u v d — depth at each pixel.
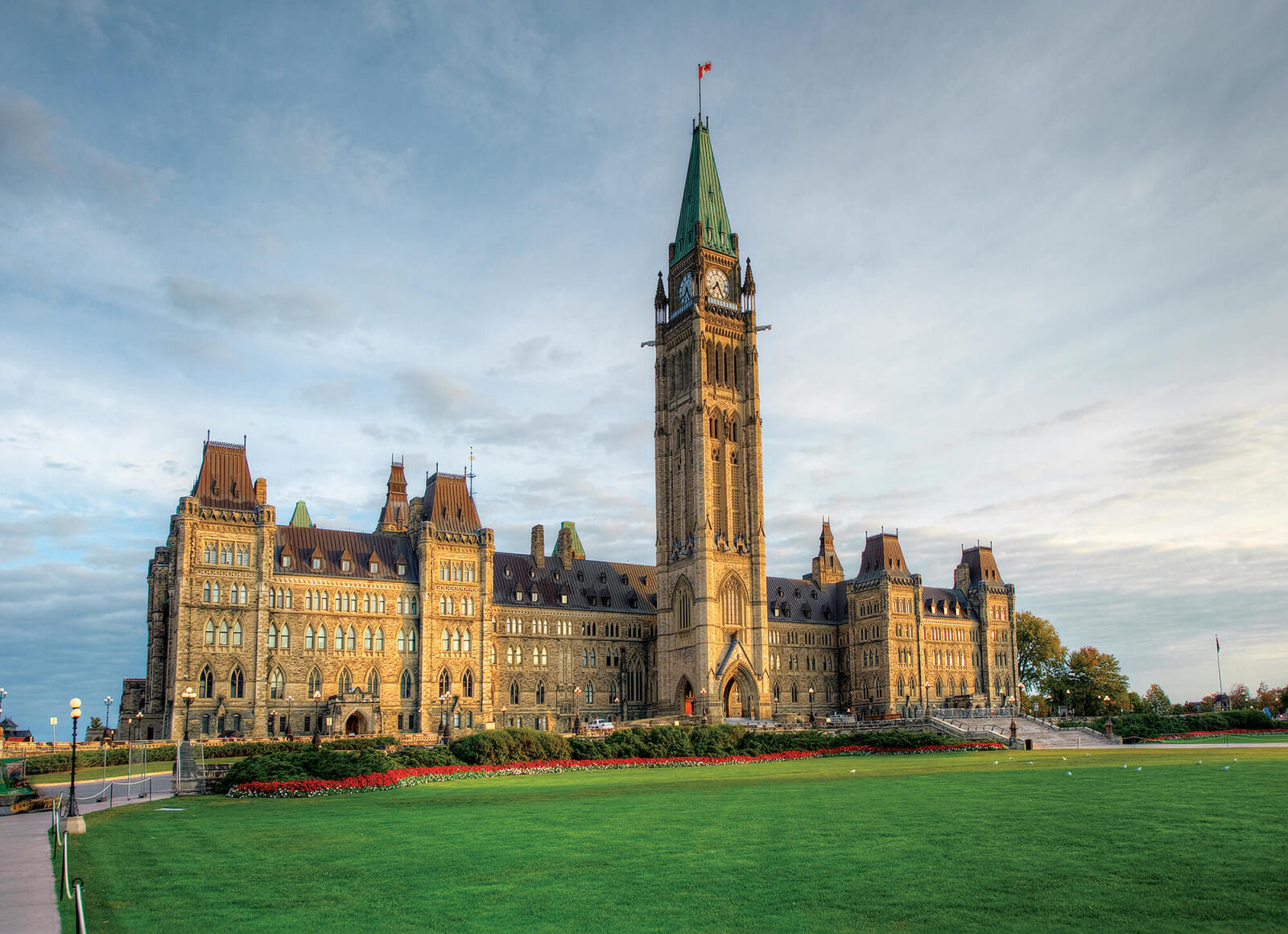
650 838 38.56
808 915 25.80
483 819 46.12
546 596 166.12
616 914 26.42
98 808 55.56
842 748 101.44
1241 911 25.30
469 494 152.12
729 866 32.38
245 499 130.62
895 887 28.64
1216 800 47.31
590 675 166.25
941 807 47.28
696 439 164.75
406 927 25.70
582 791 60.00
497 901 28.20
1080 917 25.03
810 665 193.12
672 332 176.38
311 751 68.19
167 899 29.22
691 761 90.81
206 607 123.50
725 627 160.00
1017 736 126.38
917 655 187.50
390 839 39.94
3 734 98.06
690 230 176.50
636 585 181.38
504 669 157.12
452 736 118.44
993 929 24.22
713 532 161.38
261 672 125.06
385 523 174.00
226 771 66.94
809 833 39.25
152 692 128.12
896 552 197.00
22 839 42.91
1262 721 137.12
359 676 134.62
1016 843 35.47
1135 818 41.31
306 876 32.28
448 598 143.88
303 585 132.75
